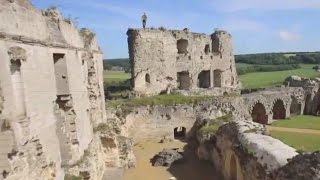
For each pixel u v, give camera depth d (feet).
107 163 97.35
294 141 116.37
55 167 57.36
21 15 49.08
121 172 94.22
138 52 159.53
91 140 83.56
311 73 335.88
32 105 49.83
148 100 140.67
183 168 101.96
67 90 66.85
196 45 179.93
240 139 79.66
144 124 134.62
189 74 177.68
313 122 160.45
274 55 558.15
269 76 328.49
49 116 56.80
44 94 55.06
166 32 167.63
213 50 193.77
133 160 103.81
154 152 119.75
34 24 53.78
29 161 47.32
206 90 170.40
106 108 124.36
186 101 141.49
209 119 131.03
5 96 42.65
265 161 63.98
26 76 48.37
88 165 69.97
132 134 132.26
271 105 170.91
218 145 98.37
